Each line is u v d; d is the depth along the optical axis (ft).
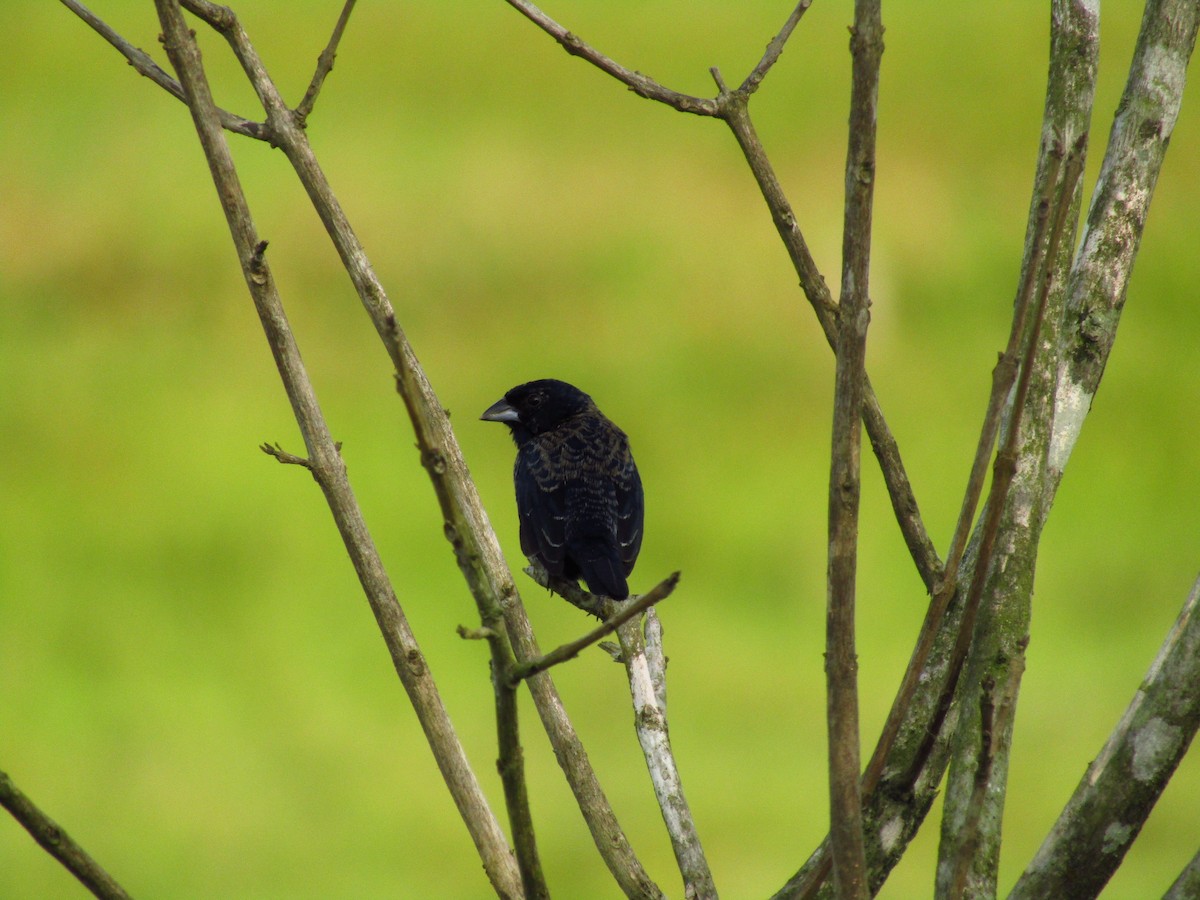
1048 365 10.86
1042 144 10.87
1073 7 10.86
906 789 11.55
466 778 11.39
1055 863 9.74
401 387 7.68
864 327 8.66
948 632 11.70
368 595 11.61
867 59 8.51
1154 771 9.48
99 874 8.99
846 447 8.71
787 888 11.57
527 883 8.20
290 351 11.64
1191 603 9.54
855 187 8.61
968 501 9.53
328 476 11.68
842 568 8.71
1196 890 8.95
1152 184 11.82
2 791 8.71
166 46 11.23
